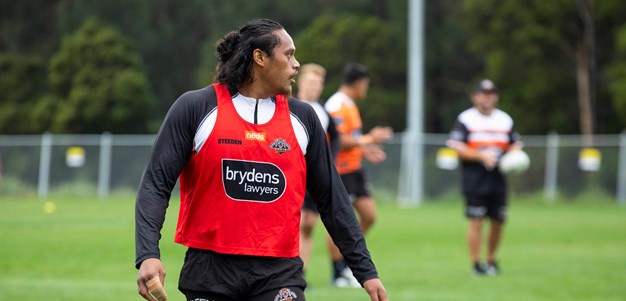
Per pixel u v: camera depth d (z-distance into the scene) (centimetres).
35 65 11156
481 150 3073
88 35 10662
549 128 9550
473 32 9662
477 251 3022
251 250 1096
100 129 10531
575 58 9412
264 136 1105
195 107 1099
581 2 9262
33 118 10625
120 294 2389
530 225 5162
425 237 4312
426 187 7794
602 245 4038
